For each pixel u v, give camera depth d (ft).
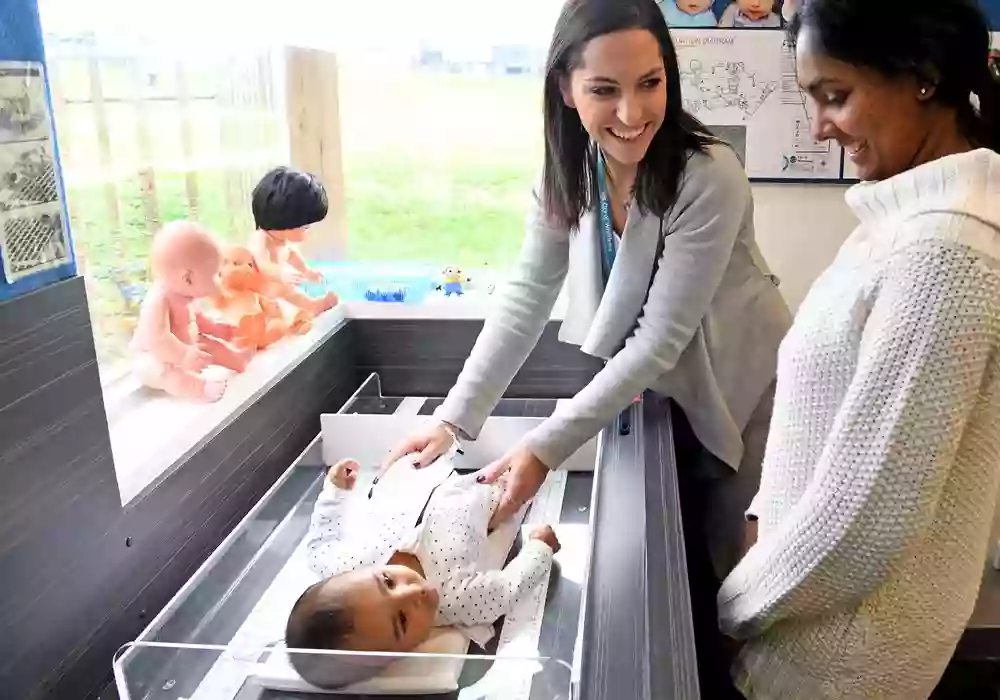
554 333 5.78
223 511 4.14
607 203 4.17
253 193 5.37
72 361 2.99
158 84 4.86
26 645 2.78
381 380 6.07
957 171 2.29
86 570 3.09
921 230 2.29
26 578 2.77
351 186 6.44
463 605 3.54
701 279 3.83
